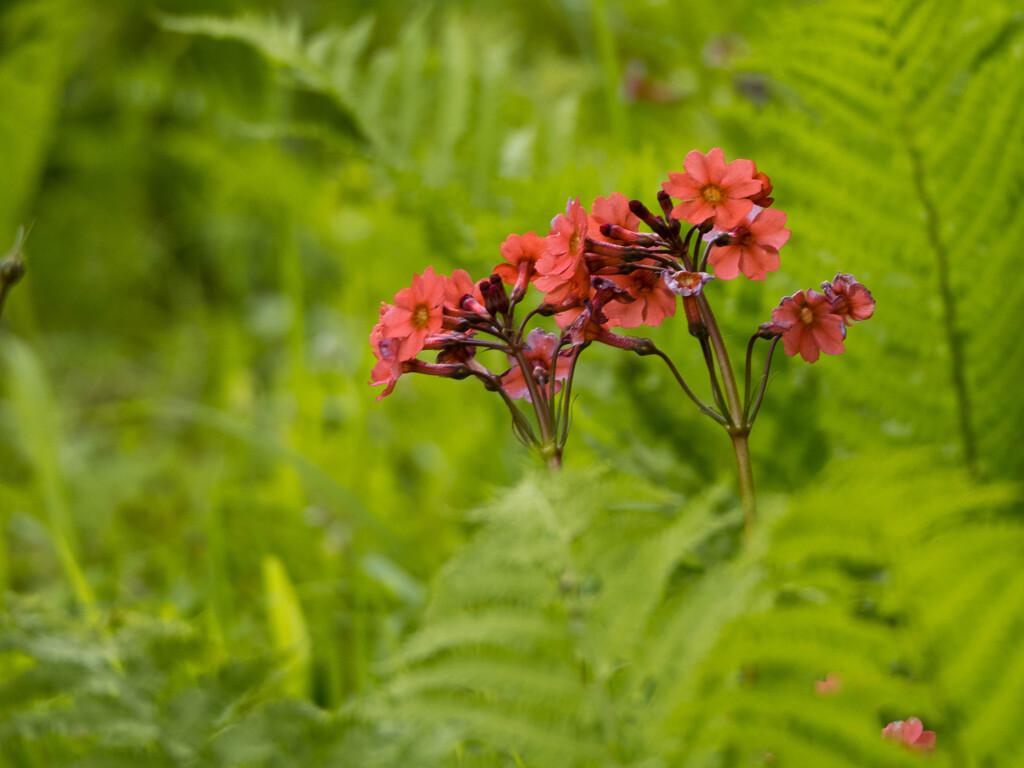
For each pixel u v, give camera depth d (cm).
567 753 91
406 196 124
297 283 160
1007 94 107
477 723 91
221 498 123
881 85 109
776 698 88
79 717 93
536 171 128
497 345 100
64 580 129
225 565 120
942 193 109
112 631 102
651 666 91
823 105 110
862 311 98
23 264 106
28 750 101
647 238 98
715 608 90
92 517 162
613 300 99
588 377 118
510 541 93
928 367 110
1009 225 108
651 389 115
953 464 111
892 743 89
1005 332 109
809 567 92
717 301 114
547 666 92
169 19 138
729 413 99
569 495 94
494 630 92
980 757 89
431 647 92
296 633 110
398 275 165
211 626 111
